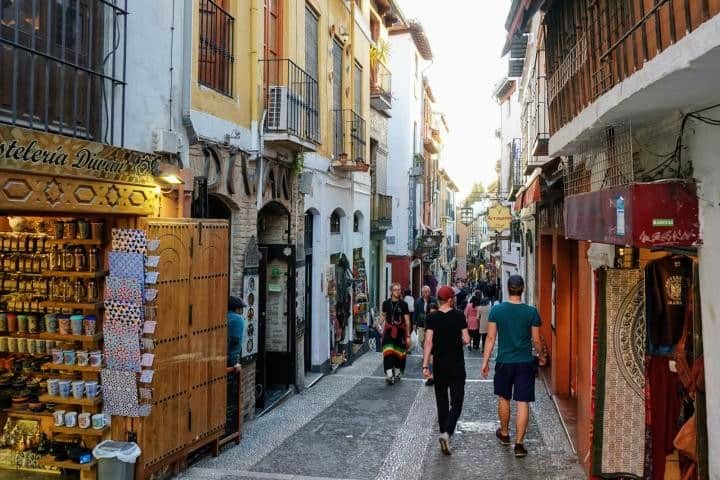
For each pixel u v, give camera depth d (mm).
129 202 6426
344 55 15734
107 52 6398
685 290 5629
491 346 8109
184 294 7098
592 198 5695
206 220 7527
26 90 5449
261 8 10312
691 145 4797
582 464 7227
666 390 5816
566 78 7633
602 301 6020
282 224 11867
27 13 5469
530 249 18266
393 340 12547
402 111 29906
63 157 5406
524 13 9875
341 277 16047
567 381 11008
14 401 6871
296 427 9180
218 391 7832
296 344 11703
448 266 56469
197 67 8188
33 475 6703
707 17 3473
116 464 6148
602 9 5898
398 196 29969
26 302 6867
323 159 14086
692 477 5020
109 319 6543
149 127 7074
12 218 7043
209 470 7277
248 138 9883
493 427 8969
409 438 8539
